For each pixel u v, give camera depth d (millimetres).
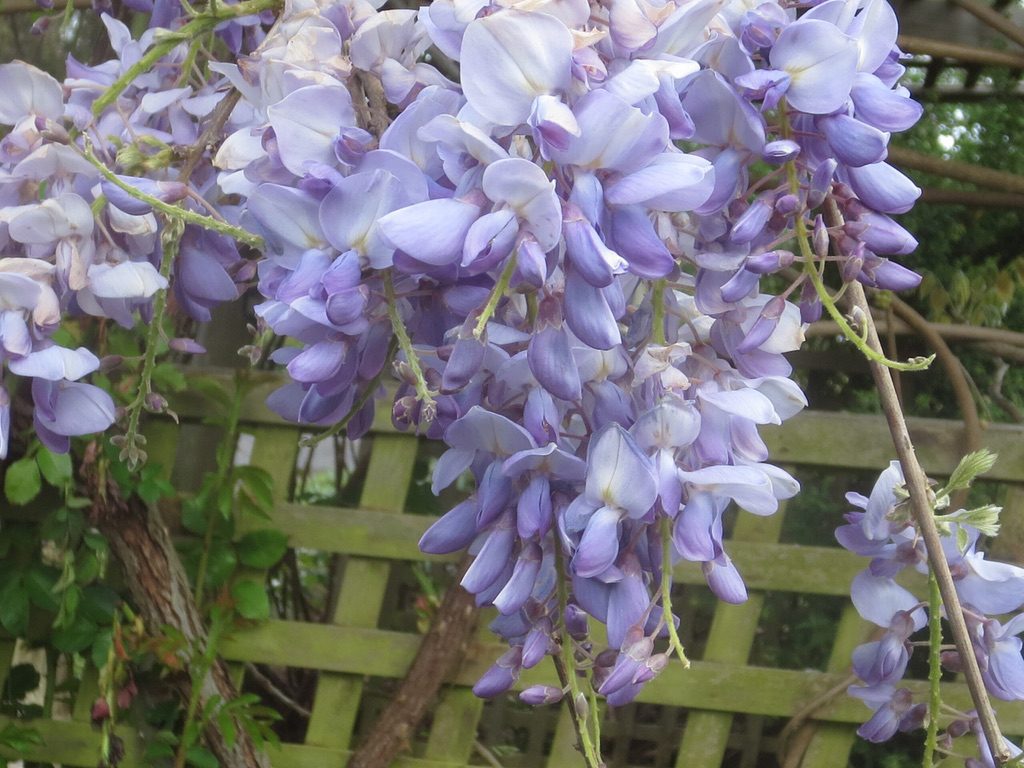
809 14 391
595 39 356
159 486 835
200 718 890
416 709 914
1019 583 468
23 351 423
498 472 404
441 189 379
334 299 375
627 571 402
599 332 365
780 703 912
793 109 387
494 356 397
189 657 874
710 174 365
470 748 934
